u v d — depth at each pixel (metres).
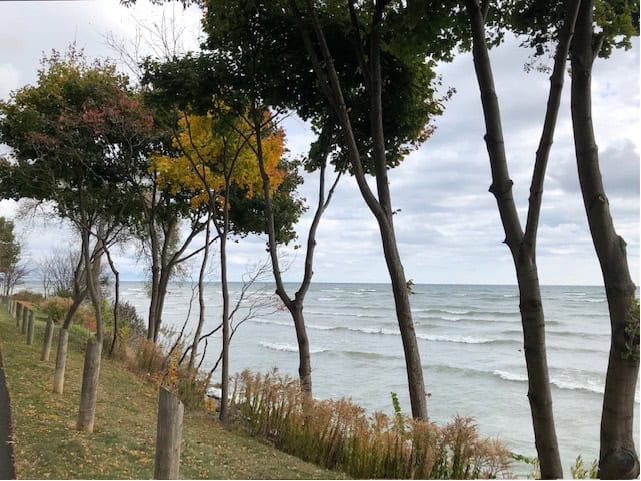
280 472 5.89
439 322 44.16
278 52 8.02
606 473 3.55
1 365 9.52
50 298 27.64
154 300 13.74
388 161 9.51
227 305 9.18
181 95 8.47
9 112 11.62
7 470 4.65
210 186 11.08
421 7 5.93
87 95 11.58
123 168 12.56
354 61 8.09
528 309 4.08
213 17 7.73
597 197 3.80
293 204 13.70
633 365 3.57
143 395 9.12
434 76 8.48
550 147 4.12
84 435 5.85
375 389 18.06
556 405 16.20
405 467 5.84
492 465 5.64
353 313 55.31
